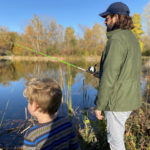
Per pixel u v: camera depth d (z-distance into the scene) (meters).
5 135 2.35
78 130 2.40
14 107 3.50
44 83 0.92
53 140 0.89
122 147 1.39
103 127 2.28
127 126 2.45
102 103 1.27
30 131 0.91
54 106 0.92
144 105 3.31
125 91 1.25
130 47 1.27
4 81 6.34
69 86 3.20
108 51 1.25
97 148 2.02
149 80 5.96
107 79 1.21
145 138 2.09
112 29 1.44
